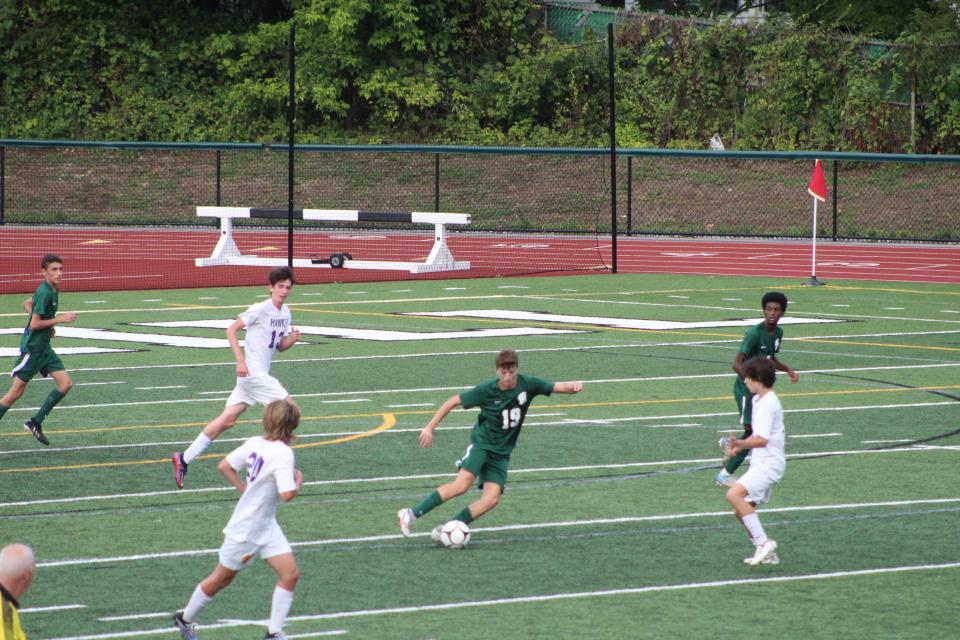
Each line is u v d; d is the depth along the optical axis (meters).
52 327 57.72
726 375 76.06
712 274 135.12
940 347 87.25
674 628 34.03
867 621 34.66
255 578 38.66
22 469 53.22
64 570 39.28
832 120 198.12
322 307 107.56
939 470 53.25
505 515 46.22
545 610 35.56
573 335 91.81
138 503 47.81
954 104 193.12
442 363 80.06
